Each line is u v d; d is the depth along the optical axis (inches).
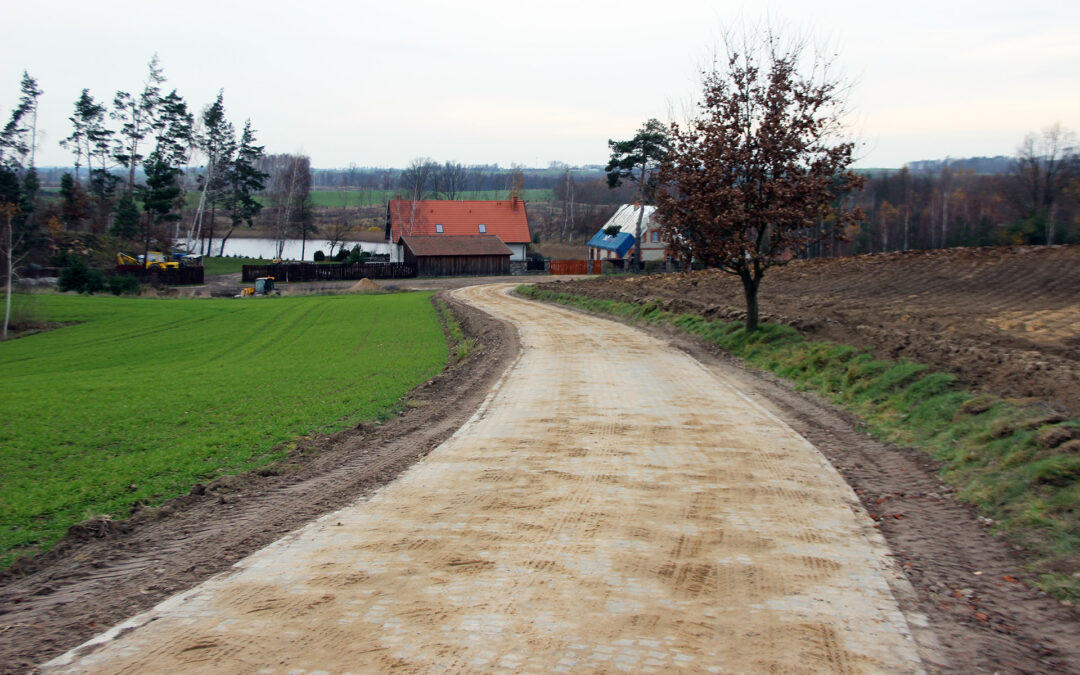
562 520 300.4
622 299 1414.9
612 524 295.1
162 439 495.2
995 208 3036.4
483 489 346.3
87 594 237.5
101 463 427.8
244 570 251.0
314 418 548.4
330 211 5885.8
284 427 518.0
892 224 3058.6
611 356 833.5
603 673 179.9
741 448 427.2
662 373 713.0
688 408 546.6
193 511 329.4
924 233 2965.1
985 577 248.4
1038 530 282.5
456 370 776.3
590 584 235.8
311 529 294.0
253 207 3609.7
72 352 1158.3
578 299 1573.6
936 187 3548.2
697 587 234.4
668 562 255.3
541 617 211.6
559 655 189.2
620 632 202.4
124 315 1624.0
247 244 4291.3
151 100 3225.9
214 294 2308.1
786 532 287.9
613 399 582.6
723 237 876.0
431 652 190.7
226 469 409.4
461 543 274.1
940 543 281.7
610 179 2655.0
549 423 495.8
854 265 1497.3
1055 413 399.2
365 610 217.0
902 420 482.6
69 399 660.1
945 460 393.4
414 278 2839.6
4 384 805.2
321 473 390.3
